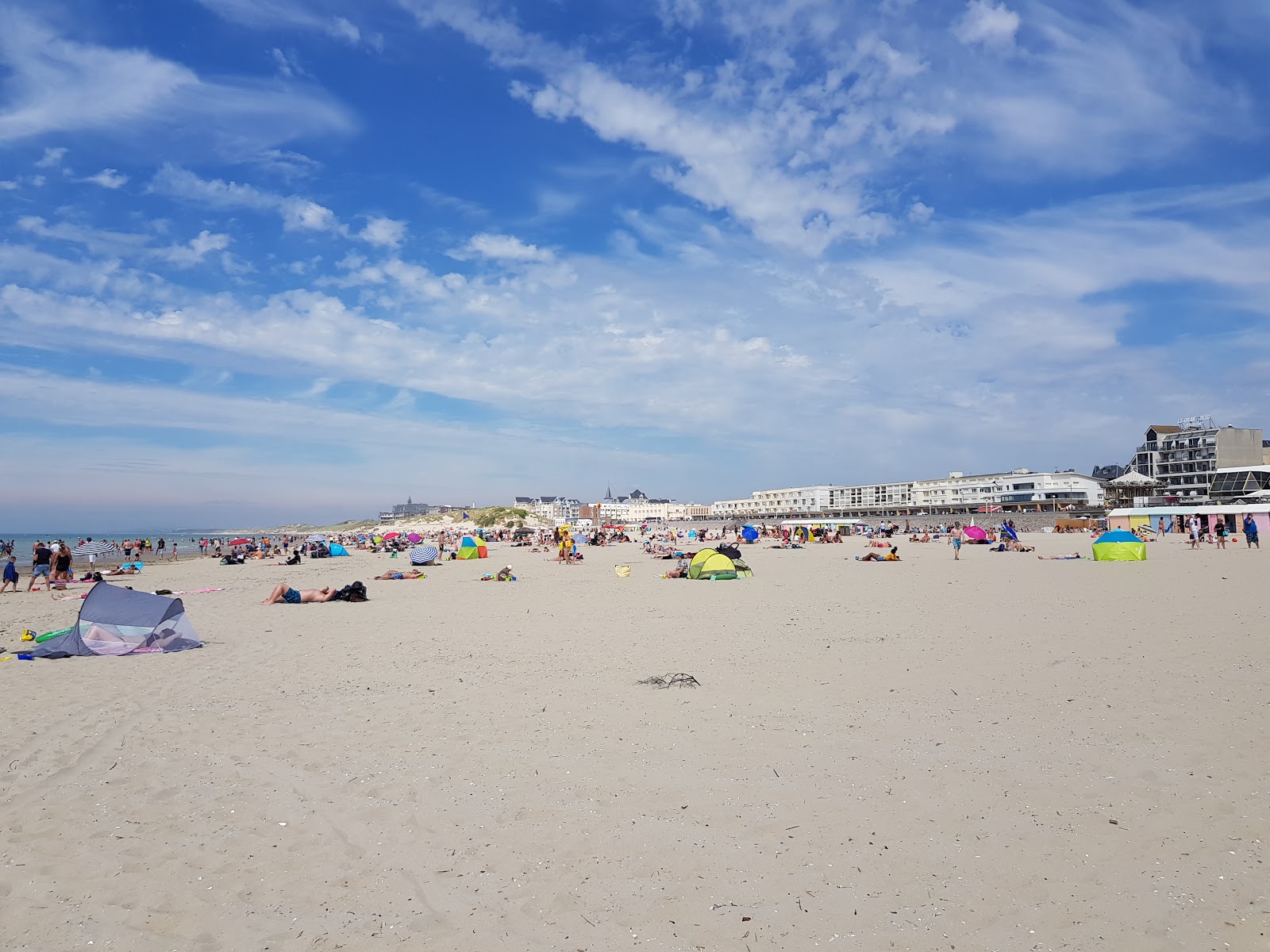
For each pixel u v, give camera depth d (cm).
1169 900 401
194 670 1155
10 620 1894
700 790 579
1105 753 628
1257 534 3959
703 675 998
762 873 448
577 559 4547
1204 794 535
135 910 430
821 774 605
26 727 829
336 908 426
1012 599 1798
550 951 376
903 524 11131
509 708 848
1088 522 8188
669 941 381
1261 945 358
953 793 555
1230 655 1002
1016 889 419
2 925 415
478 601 2191
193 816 565
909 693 855
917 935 377
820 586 2362
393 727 788
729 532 9694
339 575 3816
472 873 462
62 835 536
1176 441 11838
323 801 585
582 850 486
